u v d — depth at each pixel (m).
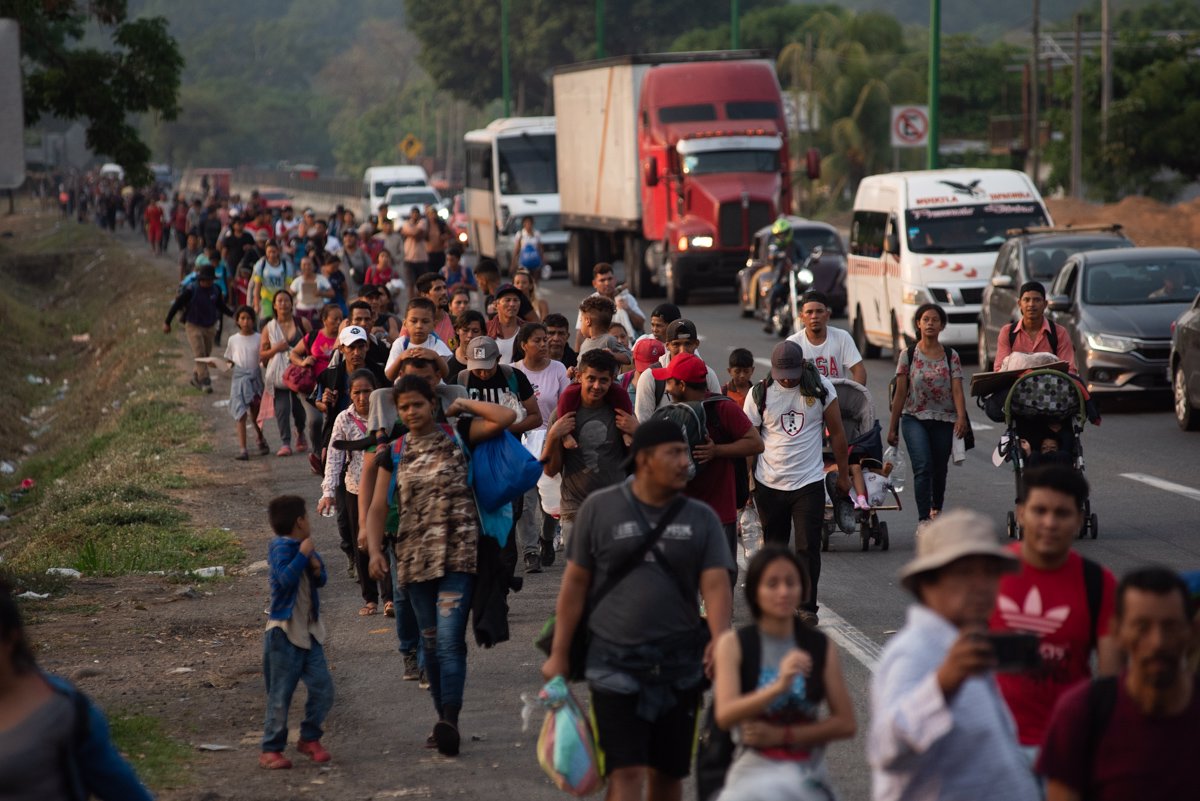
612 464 23.77
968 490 39.16
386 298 42.00
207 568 33.81
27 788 11.57
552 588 30.25
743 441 23.03
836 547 33.28
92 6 94.44
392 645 26.83
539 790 19.22
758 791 12.52
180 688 24.70
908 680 11.51
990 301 60.66
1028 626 13.54
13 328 99.69
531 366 30.27
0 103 18.67
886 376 62.34
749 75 99.31
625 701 15.54
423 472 20.73
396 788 19.45
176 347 80.12
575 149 113.81
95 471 51.16
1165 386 51.38
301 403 49.03
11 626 11.65
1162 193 153.88
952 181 67.62
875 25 197.12
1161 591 10.98
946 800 11.45
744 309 87.56
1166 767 11.05
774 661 13.23
